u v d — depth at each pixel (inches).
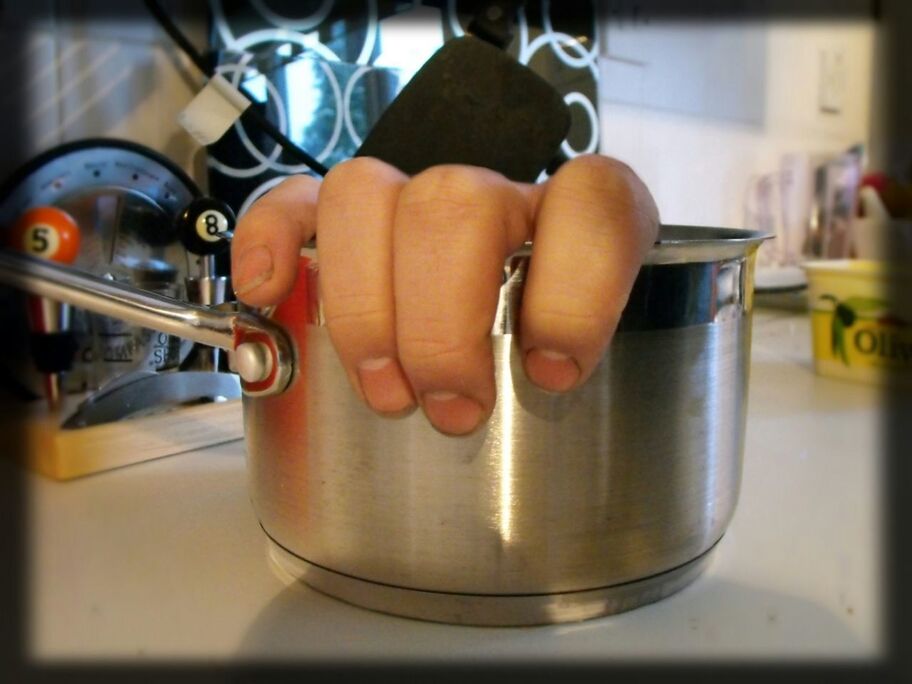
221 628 8.2
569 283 6.6
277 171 15.6
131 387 13.1
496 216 6.7
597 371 7.6
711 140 26.8
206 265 13.4
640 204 6.9
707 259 8.1
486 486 7.7
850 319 18.9
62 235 12.8
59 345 13.3
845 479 12.5
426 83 12.9
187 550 9.9
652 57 24.1
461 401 6.8
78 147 13.8
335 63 16.2
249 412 9.2
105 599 8.8
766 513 11.2
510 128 13.1
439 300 6.5
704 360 8.3
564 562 7.9
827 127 31.9
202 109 14.5
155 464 12.9
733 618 8.5
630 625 8.3
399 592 8.2
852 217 29.0
